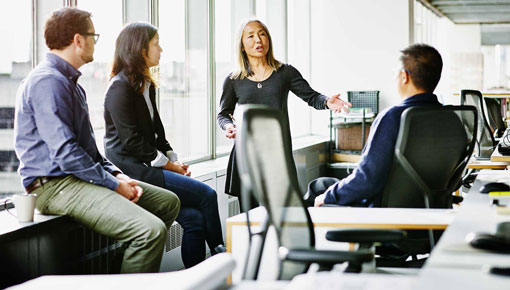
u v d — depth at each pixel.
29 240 2.72
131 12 4.73
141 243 2.81
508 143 4.83
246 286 1.31
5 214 3.05
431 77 2.68
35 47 3.64
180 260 4.49
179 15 5.42
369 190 2.62
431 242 2.46
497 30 20.48
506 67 20.97
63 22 2.93
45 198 2.88
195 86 5.73
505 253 1.37
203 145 5.93
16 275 2.66
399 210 2.41
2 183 3.43
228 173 3.97
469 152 2.71
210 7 5.89
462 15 17.36
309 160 7.48
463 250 1.40
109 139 3.45
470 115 2.69
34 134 2.85
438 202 2.61
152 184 3.46
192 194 3.54
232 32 6.48
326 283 1.13
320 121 8.93
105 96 3.40
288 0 8.29
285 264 2.05
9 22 3.42
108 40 4.43
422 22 13.80
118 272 3.13
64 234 2.97
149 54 3.43
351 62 8.75
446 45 18.64
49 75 2.82
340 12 8.74
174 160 3.76
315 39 8.86
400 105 2.65
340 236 1.98
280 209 1.92
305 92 4.05
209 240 3.58
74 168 2.79
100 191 2.86
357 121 8.20
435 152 2.58
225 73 6.32
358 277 1.17
